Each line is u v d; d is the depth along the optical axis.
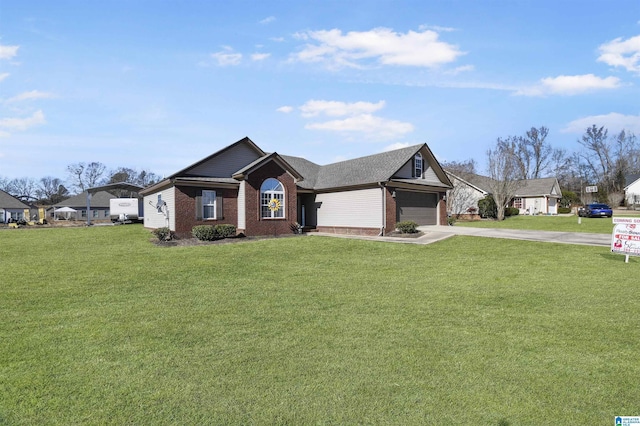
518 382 3.83
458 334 5.27
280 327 5.66
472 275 9.58
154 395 3.61
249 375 4.04
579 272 9.55
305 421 3.17
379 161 22.16
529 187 48.16
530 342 4.93
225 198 20.02
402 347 4.81
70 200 55.06
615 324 5.58
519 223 28.00
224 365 4.29
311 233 22.14
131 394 3.64
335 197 22.75
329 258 12.69
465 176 41.09
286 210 20.70
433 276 9.58
